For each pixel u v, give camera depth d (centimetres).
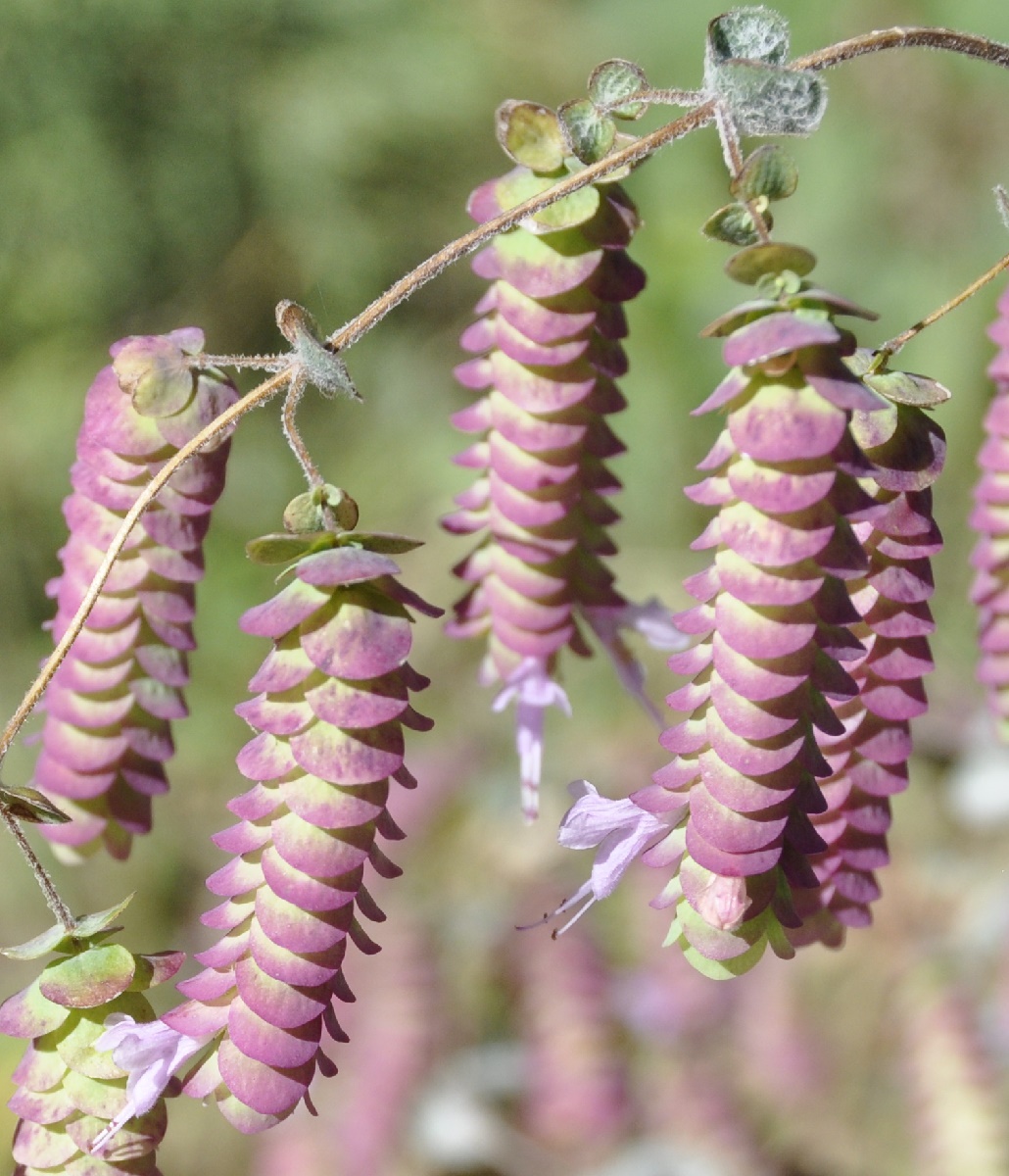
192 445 34
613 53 108
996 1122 49
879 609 34
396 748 32
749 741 32
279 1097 32
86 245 115
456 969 56
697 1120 52
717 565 32
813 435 31
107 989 33
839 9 89
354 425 114
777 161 33
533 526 37
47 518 110
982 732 61
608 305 36
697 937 32
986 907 55
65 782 36
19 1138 33
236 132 117
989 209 86
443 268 34
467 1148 52
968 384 82
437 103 119
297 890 32
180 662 36
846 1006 54
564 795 65
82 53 113
